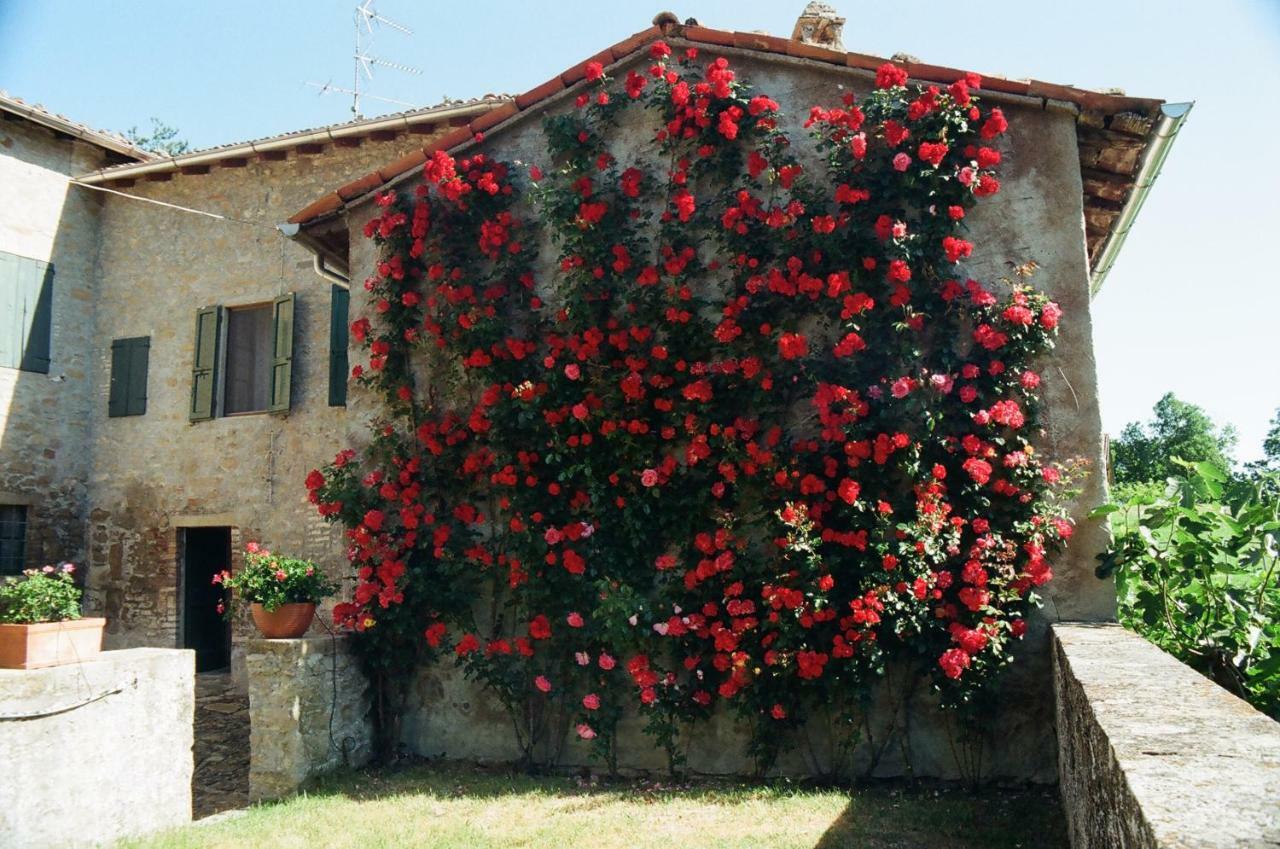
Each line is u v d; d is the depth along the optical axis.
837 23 6.73
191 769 4.88
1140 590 5.13
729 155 5.83
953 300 5.27
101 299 10.95
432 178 6.32
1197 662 4.85
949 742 5.14
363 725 6.04
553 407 5.91
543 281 6.30
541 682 5.70
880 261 5.38
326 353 9.58
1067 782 3.77
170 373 10.44
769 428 5.55
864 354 5.33
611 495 5.74
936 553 4.88
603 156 6.08
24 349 10.19
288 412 9.57
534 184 6.17
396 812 4.87
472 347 6.19
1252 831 1.40
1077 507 5.09
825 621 5.14
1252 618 4.85
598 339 5.86
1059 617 5.04
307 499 9.43
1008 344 5.13
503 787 5.33
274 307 9.84
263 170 10.19
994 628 4.82
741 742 5.48
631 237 6.00
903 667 5.23
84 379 10.80
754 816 4.55
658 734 5.45
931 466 5.11
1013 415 4.93
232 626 9.73
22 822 3.97
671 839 4.23
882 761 5.22
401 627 5.93
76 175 10.86
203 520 10.00
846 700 5.07
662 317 5.79
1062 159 5.34
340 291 9.34
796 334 5.46
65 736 4.19
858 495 5.14
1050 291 5.26
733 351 5.63
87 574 10.56
